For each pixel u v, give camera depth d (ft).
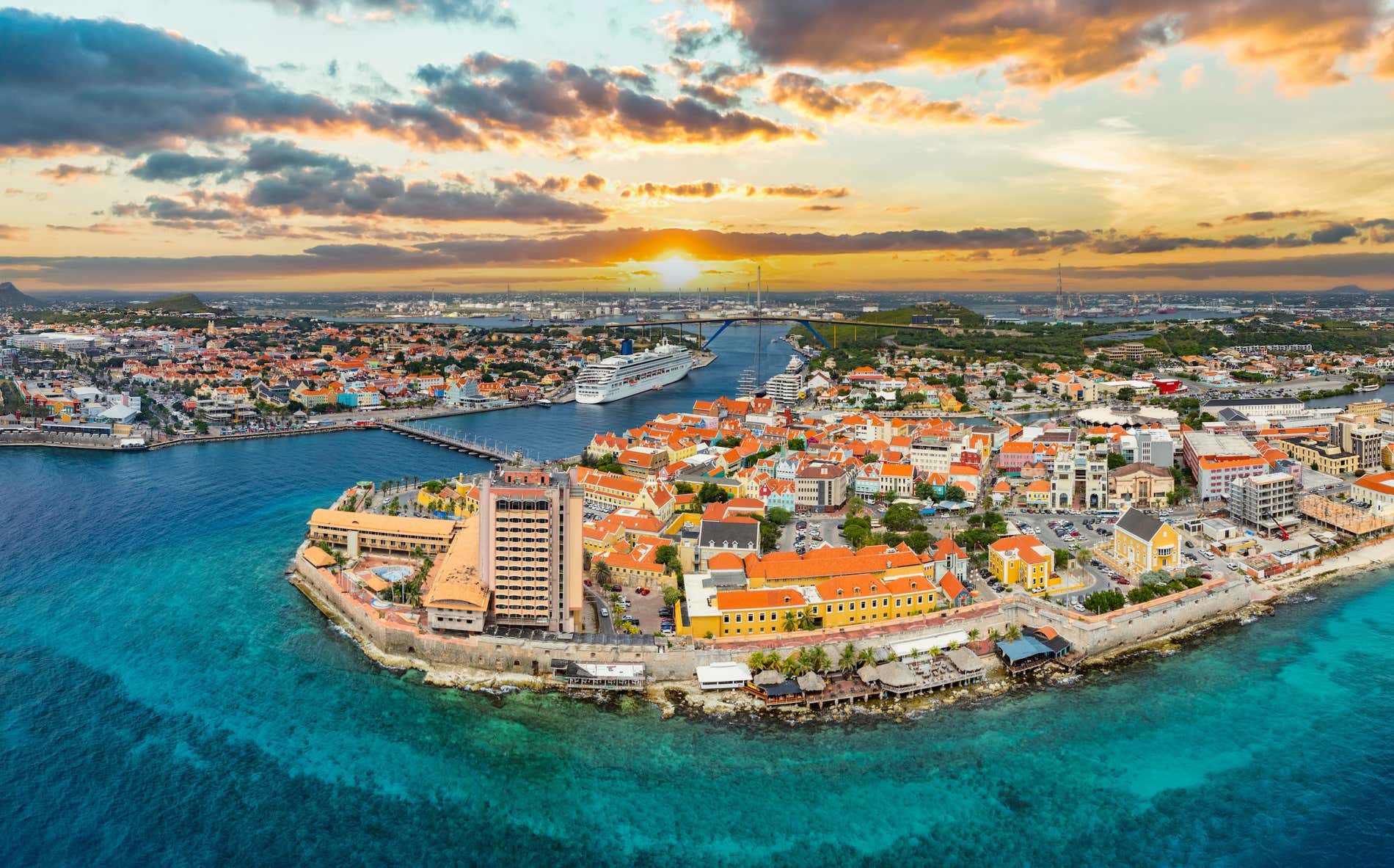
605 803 631.15
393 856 583.99
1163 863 568.41
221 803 635.25
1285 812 613.11
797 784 649.20
